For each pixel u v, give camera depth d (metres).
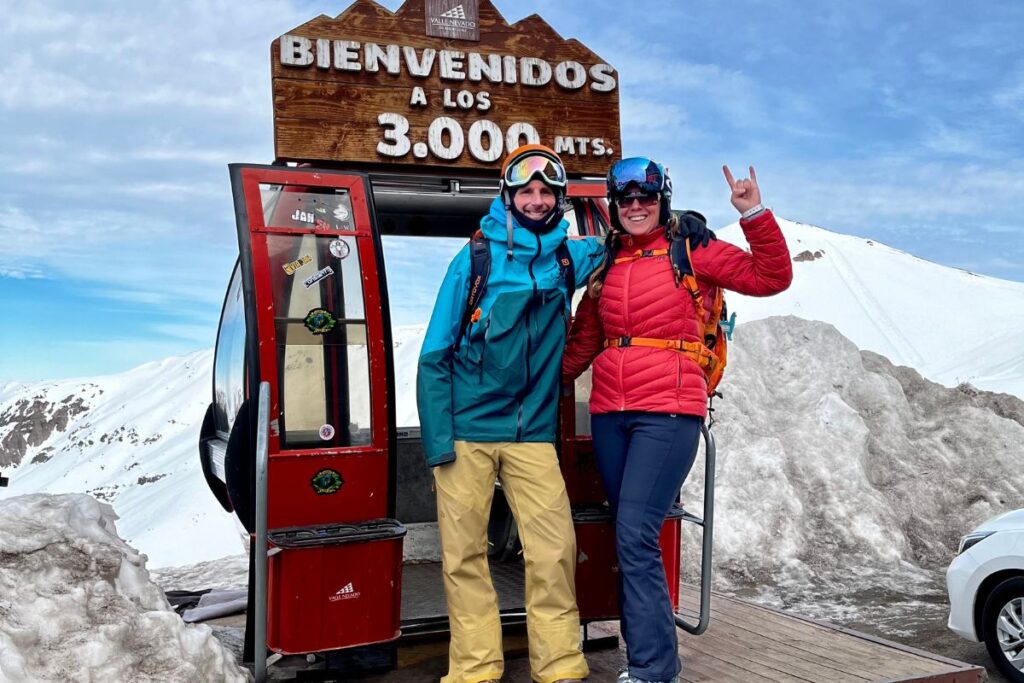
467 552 3.22
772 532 9.08
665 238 3.22
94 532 3.40
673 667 3.08
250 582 3.55
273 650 3.16
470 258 3.23
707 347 3.28
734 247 3.17
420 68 4.05
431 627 3.76
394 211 4.32
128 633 2.99
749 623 4.36
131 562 3.39
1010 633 5.58
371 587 3.23
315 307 3.38
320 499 3.34
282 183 3.39
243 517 3.45
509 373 3.21
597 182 4.25
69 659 2.83
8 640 2.73
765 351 12.21
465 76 4.14
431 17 4.13
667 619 3.08
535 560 3.23
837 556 9.02
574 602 3.30
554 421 3.36
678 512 3.71
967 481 10.40
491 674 3.17
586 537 3.59
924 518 9.91
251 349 3.25
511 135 4.21
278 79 3.83
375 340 3.44
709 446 3.51
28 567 3.04
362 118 3.95
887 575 8.69
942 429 11.33
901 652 3.90
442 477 3.26
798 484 9.81
